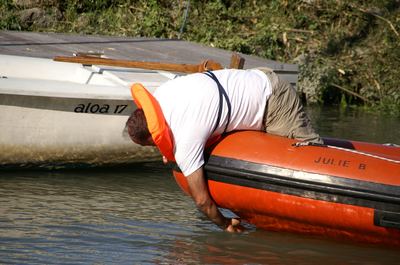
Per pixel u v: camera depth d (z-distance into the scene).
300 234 12.28
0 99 14.24
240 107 11.48
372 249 11.88
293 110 11.88
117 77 16.17
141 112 11.38
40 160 15.17
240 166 11.66
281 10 28.94
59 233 12.02
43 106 14.62
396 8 28.69
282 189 11.58
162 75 16.70
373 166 11.34
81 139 15.16
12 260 10.84
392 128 20.83
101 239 11.87
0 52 19.14
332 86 24.64
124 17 28.17
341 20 28.41
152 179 15.47
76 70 16.86
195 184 11.48
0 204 13.24
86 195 14.11
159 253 11.41
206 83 11.29
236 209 12.05
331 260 11.41
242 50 26.48
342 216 11.43
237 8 29.36
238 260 11.25
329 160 11.48
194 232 12.38
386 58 26.28
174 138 11.27
